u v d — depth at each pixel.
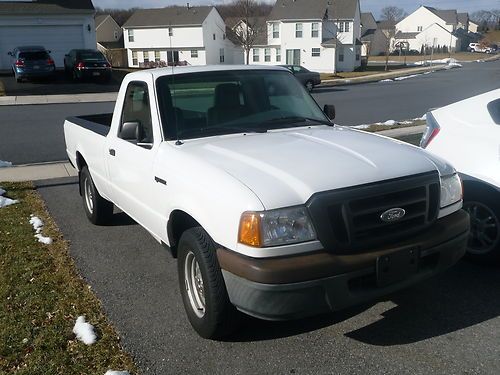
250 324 3.74
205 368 3.26
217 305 3.29
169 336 3.64
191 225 3.82
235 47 63.12
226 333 3.48
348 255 3.08
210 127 4.29
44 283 4.45
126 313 3.97
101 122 6.87
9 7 30.59
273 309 2.98
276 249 2.98
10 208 6.78
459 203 3.71
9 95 23.50
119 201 5.04
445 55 84.31
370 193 3.13
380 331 3.63
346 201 3.07
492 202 4.38
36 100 22.08
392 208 3.21
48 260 4.97
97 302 4.12
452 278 4.41
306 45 53.53
